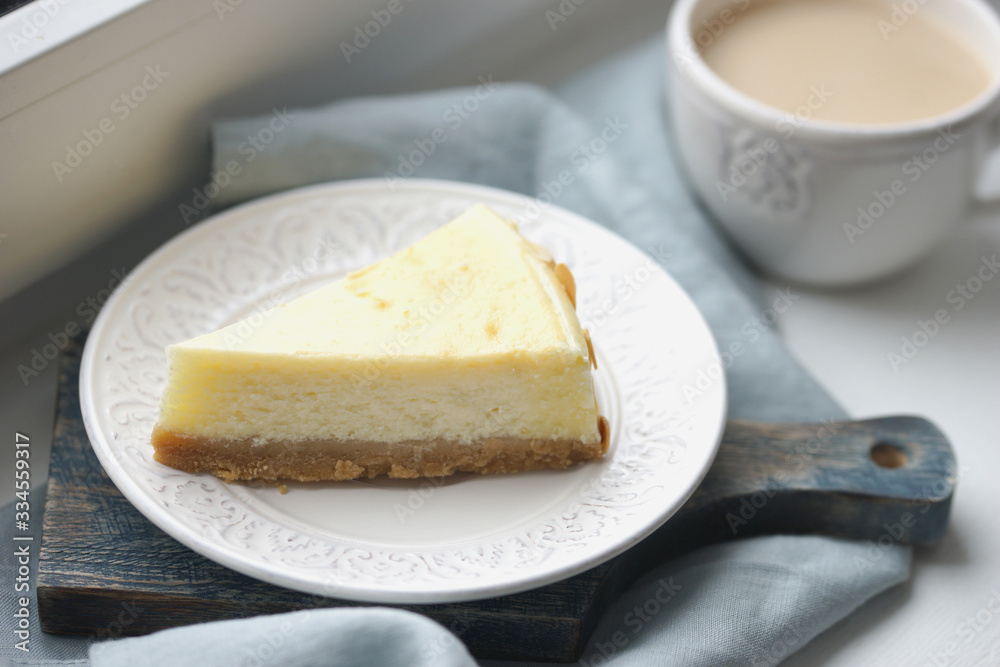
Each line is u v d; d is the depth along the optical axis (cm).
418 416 49
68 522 47
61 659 45
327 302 50
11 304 53
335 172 57
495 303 50
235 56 54
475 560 46
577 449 49
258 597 46
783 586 48
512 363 48
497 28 64
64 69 49
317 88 58
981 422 54
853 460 50
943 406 55
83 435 49
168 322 52
